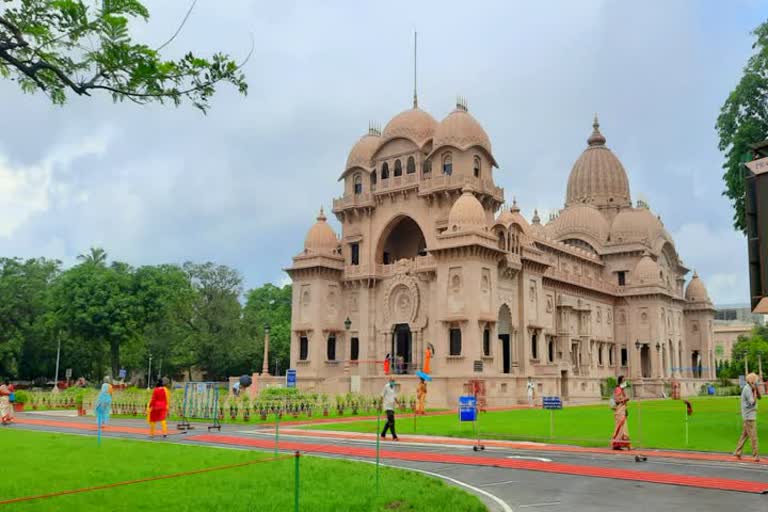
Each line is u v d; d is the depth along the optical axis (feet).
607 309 306.35
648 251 317.63
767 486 56.18
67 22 37.29
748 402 73.82
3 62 39.22
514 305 217.36
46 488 52.06
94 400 159.94
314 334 228.43
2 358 294.05
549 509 46.91
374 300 229.66
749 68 118.83
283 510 43.45
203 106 40.29
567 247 285.64
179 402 142.61
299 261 235.81
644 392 284.20
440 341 199.21
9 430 110.83
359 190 240.94
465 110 225.35
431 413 160.15
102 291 278.67
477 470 65.46
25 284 310.04
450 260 200.54
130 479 56.29
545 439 93.25
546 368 223.30
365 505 45.01
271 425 122.52
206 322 299.99
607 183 353.51
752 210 44.24
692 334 345.92
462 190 210.38
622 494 52.75
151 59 37.73
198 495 48.83
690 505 48.44
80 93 38.52
